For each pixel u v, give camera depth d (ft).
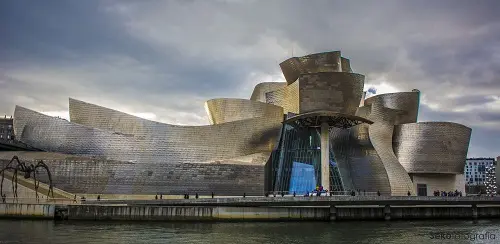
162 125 194.18
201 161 192.13
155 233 106.63
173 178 181.16
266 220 137.08
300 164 204.85
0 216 129.80
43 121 192.75
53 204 129.29
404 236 108.37
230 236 104.32
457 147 227.20
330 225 129.39
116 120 194.08
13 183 155.12
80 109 194.39
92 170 177.37
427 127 225.97
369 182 203.92
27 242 90.79
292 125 206.80
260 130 200.34
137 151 190.08
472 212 156.35
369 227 125.80
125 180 178.40
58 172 175.73
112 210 129.08
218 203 137.18
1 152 184.75
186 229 114.52
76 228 112.16
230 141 195.93
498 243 98.84
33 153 183.83
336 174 204.44
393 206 158.81
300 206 148.05
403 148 226.38
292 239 101.40
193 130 194.59
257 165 186.09
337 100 196.03
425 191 231.09
